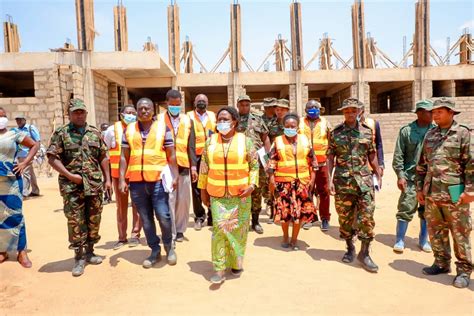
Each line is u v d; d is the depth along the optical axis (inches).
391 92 1000.9
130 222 279.3
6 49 924.0
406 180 199.9
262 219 287.7
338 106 975.6
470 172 145.7
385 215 288.0
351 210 181.0
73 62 639.8
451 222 154.3
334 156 187.5
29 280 165.8
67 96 632.4
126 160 184.2
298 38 813.2
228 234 159.9
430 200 159.8
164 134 178.5
